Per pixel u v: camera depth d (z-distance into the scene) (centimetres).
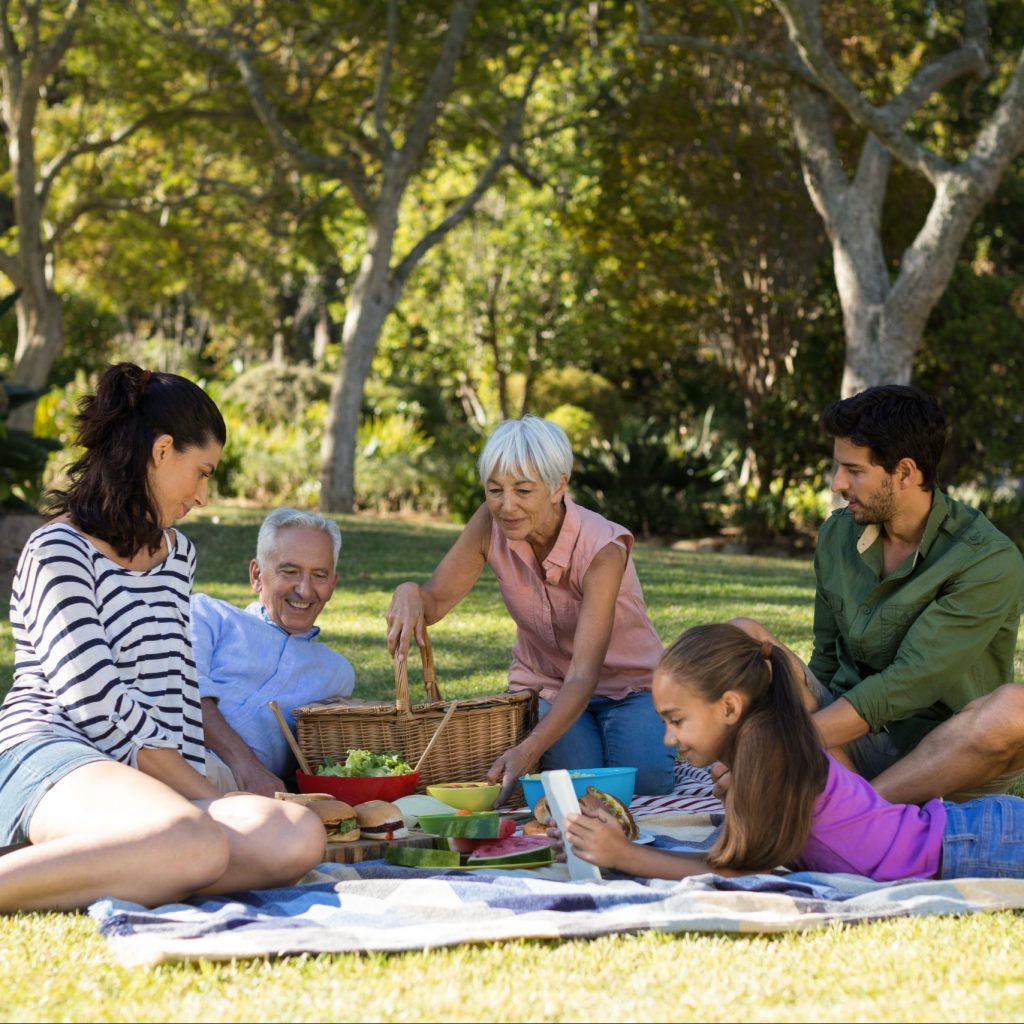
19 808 284
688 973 229
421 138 1698
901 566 349
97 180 1977
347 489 1711
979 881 280
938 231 1343
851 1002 215
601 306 2352
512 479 381
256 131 1816
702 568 1117
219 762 354
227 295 2223
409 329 2636
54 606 295
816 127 1441
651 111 1747
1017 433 1623
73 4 1645
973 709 318
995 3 1848
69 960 236
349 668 409
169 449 305
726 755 294
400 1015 208
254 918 258
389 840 328
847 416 344
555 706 371
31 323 1773
